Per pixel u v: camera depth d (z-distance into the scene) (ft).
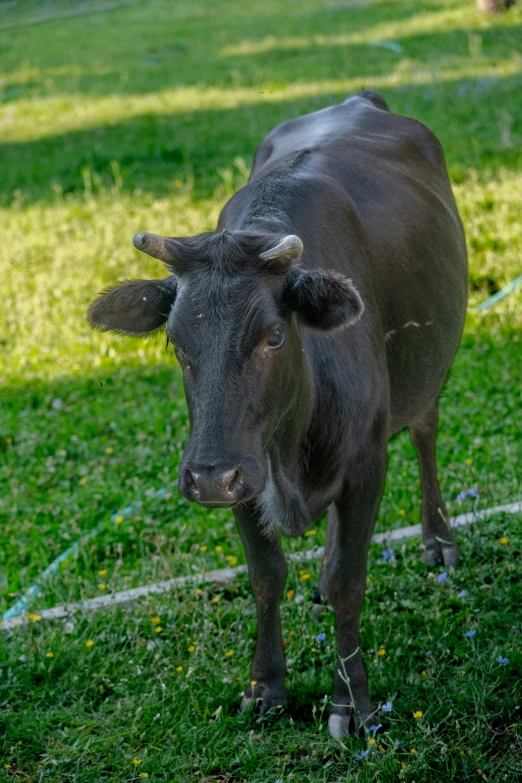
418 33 95.30
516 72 75.72
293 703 21.98
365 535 20.88
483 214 48.21
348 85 77.41
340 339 20.13
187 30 119.96
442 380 25.38
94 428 35.50
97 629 24.50
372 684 21.77
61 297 45.96
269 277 17.65
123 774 20.22
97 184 63.62
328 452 20.16
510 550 25.80
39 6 155.74
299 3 127.24
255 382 17.21
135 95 89.30
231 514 29.55
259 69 90.48
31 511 30.81
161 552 27.50
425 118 65.46
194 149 67.82
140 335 20.02
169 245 17.75
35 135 79.97
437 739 19.21
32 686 22.77
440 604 24.17
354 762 19.69
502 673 21.21
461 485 28.94
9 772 20.48
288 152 25.22
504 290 41.42
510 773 18.52
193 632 23.91
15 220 58.49
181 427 34.91
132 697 22.11
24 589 26.55
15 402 38.06
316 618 24.49
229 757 20.36
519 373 35.04
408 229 23.50
